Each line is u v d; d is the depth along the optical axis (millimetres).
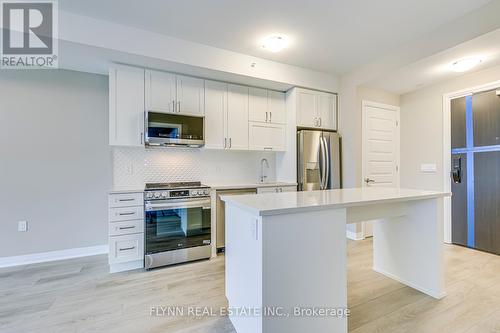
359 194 2090
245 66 3197
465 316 1832
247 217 1525
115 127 2803
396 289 2252
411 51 2898
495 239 3104
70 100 3068
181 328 1712
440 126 3656
